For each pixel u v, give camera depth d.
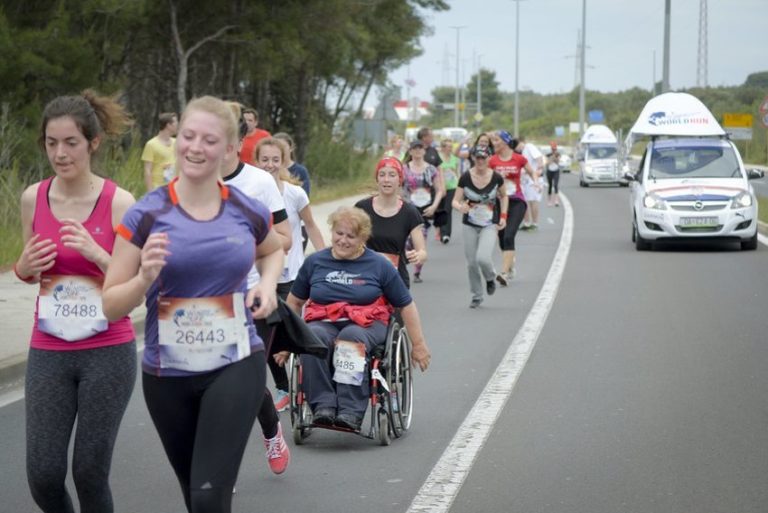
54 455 6.16
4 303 16.09
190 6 37.78
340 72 53.31
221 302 5.75
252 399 5.81
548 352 13.23
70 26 29.84
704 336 14.16
